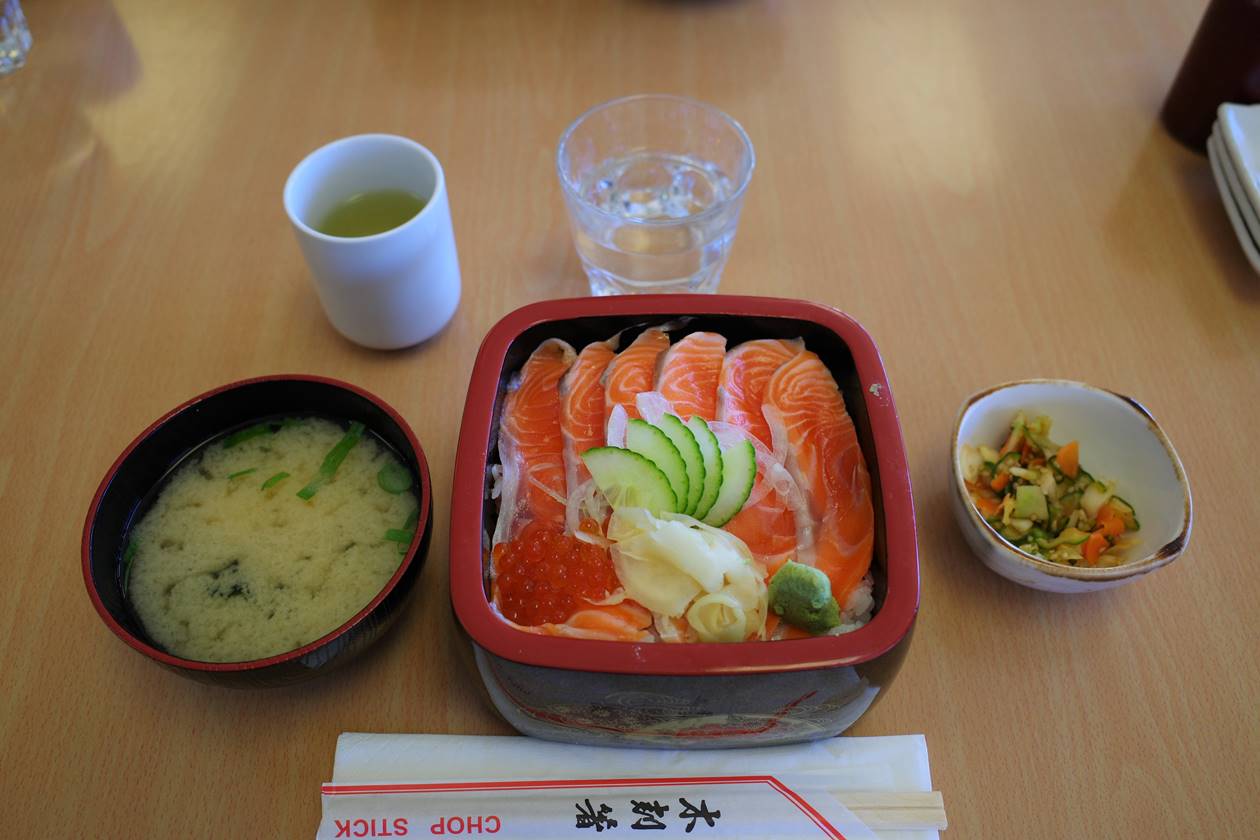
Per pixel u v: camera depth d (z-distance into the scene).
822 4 0.55
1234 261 0.44
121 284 0.43
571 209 0.40
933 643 0.33
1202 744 0.31
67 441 0.38
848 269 0.43
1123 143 0.48
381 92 0.51
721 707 0.28
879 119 0.49
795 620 0.29
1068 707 0.32
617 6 0.55
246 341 0.41
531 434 0.34
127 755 0.31
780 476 0.32
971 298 0.43
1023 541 0.35
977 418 0.36
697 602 0.29
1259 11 0.41
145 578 0.32
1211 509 0.36
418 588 0.34
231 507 0.34
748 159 0.41
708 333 0.35
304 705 0.32
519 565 0.30
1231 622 0.34
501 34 0.53
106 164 0.48
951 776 0.31
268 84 0.51
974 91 0.51
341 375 0.40
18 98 0.51
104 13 0.55
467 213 0.46
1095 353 0.41
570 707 0.28
